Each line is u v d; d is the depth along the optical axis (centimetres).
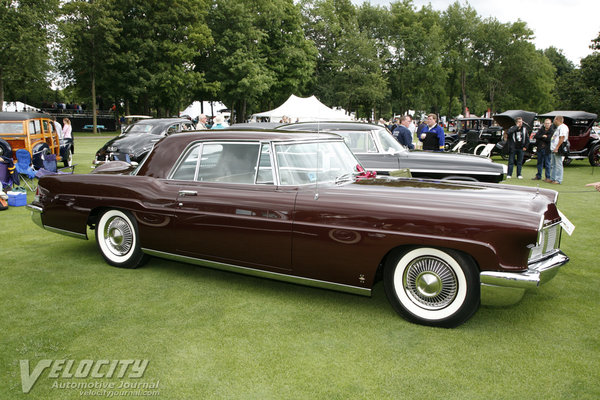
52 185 489
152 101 4072
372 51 4909
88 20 3359
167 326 334
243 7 3988
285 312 362
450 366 279
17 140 1071
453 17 6081
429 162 684
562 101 4016
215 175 409
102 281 430
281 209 367
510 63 6122
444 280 327
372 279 340
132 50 3591
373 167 686
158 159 442
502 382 261
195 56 4050
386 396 248
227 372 272
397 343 309
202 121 1287
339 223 345
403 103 6100
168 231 422
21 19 2861
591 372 272
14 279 433
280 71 4331
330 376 268
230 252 394
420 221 321
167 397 247
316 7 5206
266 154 388
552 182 1122
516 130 1211
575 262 504
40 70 3045
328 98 4941
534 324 341
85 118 3850
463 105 6400
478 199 335
